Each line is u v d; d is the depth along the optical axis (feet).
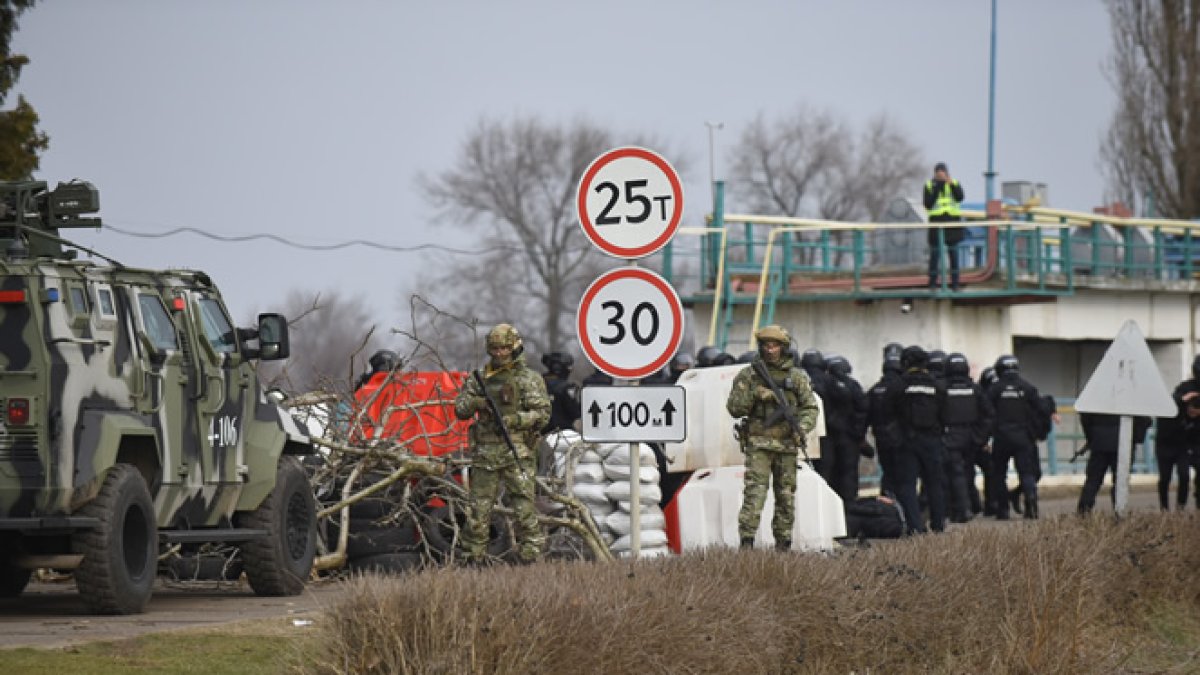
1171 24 650.02
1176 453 290.35
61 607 174.09
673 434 146.10
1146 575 182.80
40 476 153.89
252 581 184.14
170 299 172.65
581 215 147.13
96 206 178.70
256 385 186.70
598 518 207.00
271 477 184.03
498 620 105.81
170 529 172.96
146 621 155.22
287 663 113.29
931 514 269.64
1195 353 473.26
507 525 197.77
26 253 160.35
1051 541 167.73
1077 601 152.05
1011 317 428.56
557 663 107.24
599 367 146.72
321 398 208.74
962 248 451.53
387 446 204.03
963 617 145.89
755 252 435.53
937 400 265.34
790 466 192.03
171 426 169.37
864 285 424.46
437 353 210.38
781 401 189.57
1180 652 167.32
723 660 119.34
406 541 200.64
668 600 117.80
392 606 106.11
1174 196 653.30
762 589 131.75
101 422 158.20
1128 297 458.50
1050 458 423.64
